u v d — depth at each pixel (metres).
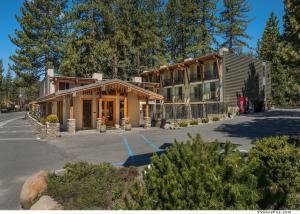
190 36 57.31
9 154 14.95
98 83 25.47
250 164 4.29
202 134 20.22
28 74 52.09
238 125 24.64
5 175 10.61
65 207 6.43
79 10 53.66
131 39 53.28
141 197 3.96
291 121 25.28
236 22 60.47
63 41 54.19
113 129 26.73
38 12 53.22
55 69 52.75
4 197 8.14
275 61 52.34
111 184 7.30
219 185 3.82
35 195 7.18
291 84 14.74
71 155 14.35
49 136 21.86
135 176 8.03
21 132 27.27
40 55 52.41
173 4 57.28
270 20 57.72
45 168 11.62
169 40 59.62
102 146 16.95
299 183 6.15
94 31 53.81
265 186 4.96
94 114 27.64
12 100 111.88
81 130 26.30
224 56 37.66
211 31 58.69
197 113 40.75
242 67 40.47
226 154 4.59
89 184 7.15
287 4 14.33
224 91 37.19
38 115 46.28
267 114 34.69
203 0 57.25
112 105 28.38
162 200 3.90
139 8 56.38
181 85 44.72
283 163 6.20
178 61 56.31
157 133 23.09
